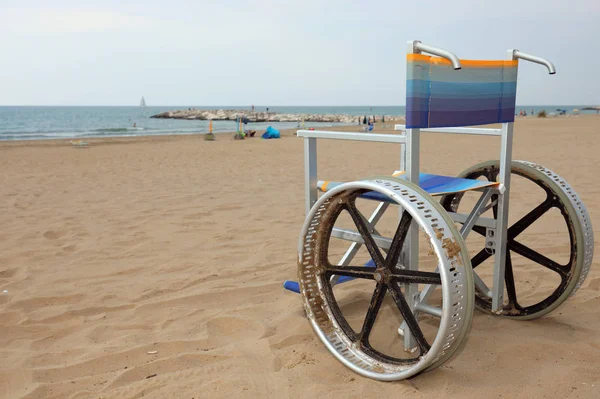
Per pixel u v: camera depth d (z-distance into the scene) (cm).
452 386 247
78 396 250
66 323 340
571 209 290
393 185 244
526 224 313
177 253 486
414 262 258
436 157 1238
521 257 453
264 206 689
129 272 436
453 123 264
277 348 296
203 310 356
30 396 250
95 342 311
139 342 309
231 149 1695
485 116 279
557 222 567
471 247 494
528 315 317
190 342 305
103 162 1252
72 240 530
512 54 287
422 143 1692
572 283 296
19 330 328
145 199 742
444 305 218
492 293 314
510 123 295
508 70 286
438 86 254
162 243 518
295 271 433
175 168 1120
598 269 410
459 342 232
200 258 470
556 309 342
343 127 4350
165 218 620
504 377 256
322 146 1678
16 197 761
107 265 454
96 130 4200
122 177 974
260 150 1644
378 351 283
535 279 397
